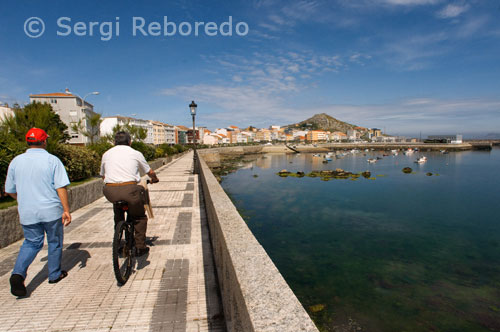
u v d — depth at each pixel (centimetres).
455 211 2061
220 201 400
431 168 5300
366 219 1803
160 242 496
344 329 700
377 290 909
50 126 980
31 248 308
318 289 905
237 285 160
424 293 895
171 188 1141
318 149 13400
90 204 827
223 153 9869
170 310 287
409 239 1444
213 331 255
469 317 770
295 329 110
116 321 268
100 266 391
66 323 263
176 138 12425
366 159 7900
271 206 2105
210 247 471
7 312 278
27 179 296
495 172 4588
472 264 1145
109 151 364
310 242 1358
